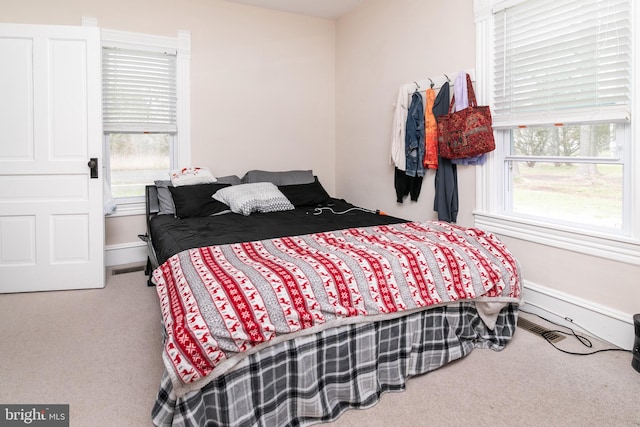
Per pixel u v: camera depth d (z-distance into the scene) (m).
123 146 3.64
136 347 2.12
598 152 2.26
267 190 3.42
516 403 1.65
